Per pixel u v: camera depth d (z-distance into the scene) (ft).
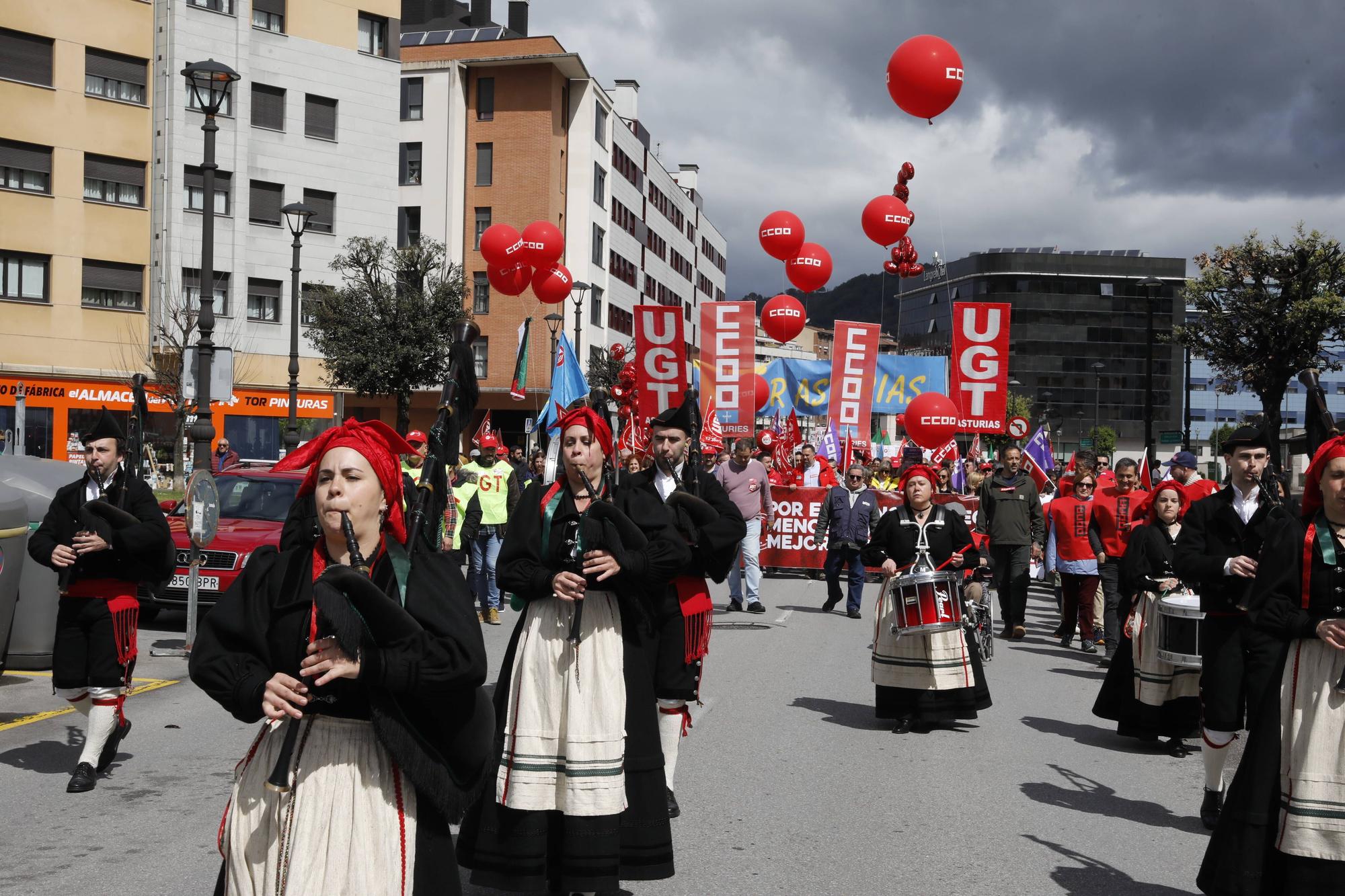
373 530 10.55
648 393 56.03
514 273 46.68
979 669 30.09
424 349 128.88
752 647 43.78
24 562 32.40
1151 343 85.71
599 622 16.52
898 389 80.94
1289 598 14.82
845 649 43.52
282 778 10.00
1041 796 23.73
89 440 22.75
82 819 20.59
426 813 10.59
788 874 18.57
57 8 126.21
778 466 77.51
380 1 152.97
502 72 187.62
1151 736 28.04
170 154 133.28
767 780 24.40
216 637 10.45
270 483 47.34
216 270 137.90
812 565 72.95
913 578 28.48
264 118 143.13
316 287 138.21
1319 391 18.89
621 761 16.22
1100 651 45.29
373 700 10.04
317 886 10.02
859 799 23.11
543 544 16.80
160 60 133.39
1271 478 21.01
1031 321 393.70
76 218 128.26
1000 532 49.32
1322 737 14.42
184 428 109.60
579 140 195.21
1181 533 21.24
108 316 130.82
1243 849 14.78
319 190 147.64
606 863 15.88
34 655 34.94
